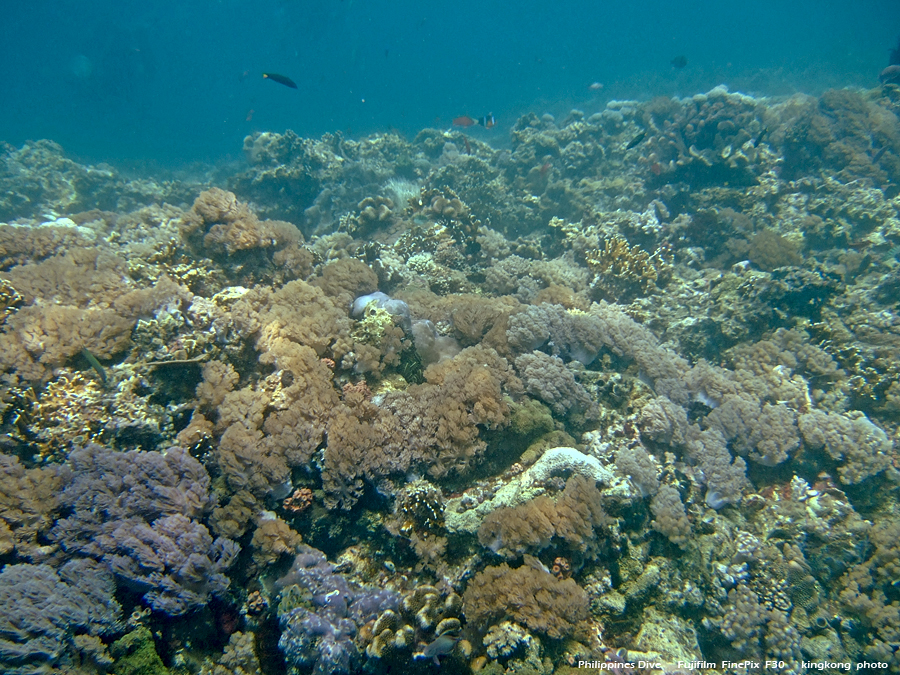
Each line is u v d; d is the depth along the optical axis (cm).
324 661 83
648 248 232
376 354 121
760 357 158
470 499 104
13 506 85
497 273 195
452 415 108
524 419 113
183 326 115
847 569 119
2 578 77
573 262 225
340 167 350
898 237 240
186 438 99
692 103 355
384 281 180
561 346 139
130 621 83
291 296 131
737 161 269
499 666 84
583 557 97
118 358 110
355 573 99
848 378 156
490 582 91
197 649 88
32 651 73
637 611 98
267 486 95
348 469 98
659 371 139
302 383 108
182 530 87
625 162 348
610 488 103
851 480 128
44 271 124
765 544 117
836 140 312
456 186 302
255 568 94
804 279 170
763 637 107
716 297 187
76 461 90
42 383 101
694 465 122
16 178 349
